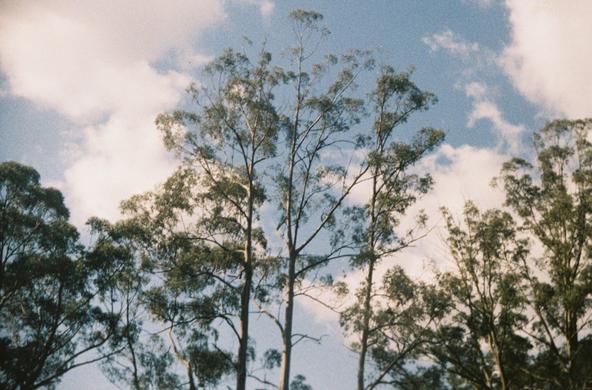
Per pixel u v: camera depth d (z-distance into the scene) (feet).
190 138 87.71
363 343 86.94
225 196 87.15
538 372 94.43
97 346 95.50
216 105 88.99
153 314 83.66
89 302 97.25
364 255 87.86
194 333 84.84
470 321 91.15
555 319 92.43
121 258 91.91
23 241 102.53
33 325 103.09
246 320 80.38
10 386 94.22
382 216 96.63
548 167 101.71
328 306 85.30
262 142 91.76
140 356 90.07
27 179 105.70
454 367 96.53
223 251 85.56
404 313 88.43
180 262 83.92
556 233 97.30
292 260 86.48
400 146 94.94
